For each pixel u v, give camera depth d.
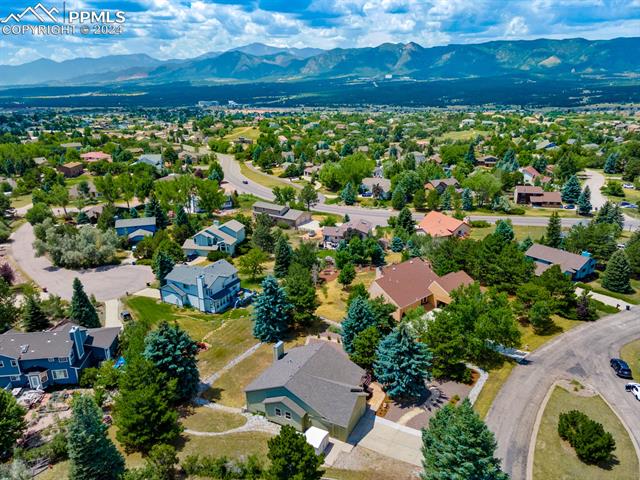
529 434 40.88
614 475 36.41
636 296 70.75
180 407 46.50
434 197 129.50
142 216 119.12
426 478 33.41
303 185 168.88
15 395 49.44
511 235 94.75
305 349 48.62
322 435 39.16
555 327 60.78
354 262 88.31
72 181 163.25
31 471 37.91
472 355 53.16
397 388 45.06
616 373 50.25
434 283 67.56
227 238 98.06
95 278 85.62
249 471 35.94
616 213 105.88
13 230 112.88
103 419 44.78
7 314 63.97
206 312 71.62
